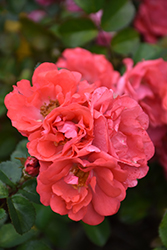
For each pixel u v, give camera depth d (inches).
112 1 19.1
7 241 16.5
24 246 16.6
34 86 14.1
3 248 16.8
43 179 13.3
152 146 14.3
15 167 15.4
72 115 13.7
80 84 14.2
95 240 19.0
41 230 19.1
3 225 16.6
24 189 15.1
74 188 13.9
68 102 13.6
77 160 13.4
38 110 14.5
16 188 15.1
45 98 14.4
